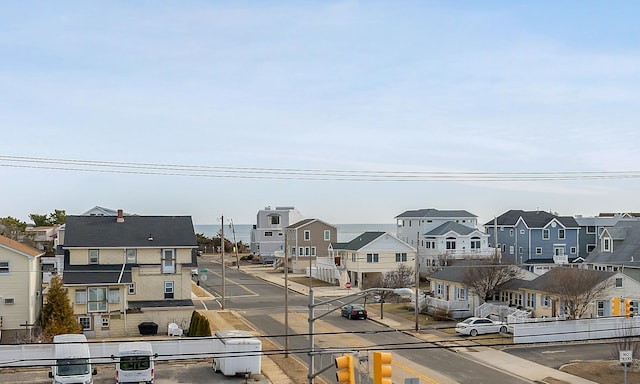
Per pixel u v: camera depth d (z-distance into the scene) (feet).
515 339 151.53
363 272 265.34
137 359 115.24
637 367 125.29
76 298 162.50
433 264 286.25
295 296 237.25
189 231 193.77
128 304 176.14
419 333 165.78
